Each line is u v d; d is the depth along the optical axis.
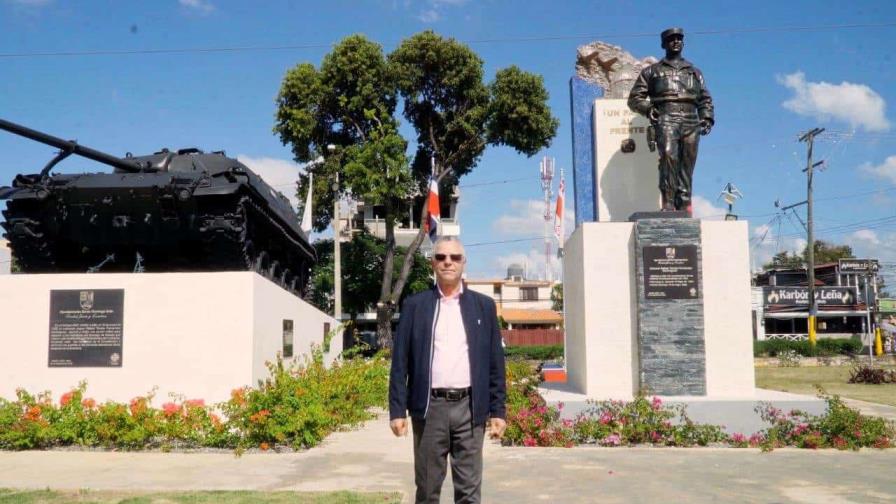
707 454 9.37
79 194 12.88
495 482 7.64
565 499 6.85
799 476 7.92
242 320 11.25
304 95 35.19
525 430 10.16
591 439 10.30
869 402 16.78
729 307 14.40
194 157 14.69
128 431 9.66
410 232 54.44
